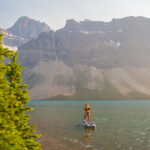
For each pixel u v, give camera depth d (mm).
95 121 36875
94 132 23891
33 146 7301
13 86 7980
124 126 30000
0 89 6078
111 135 21891
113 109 81312
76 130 25469
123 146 16531
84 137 20625
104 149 15445
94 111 68375
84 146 16438
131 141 18688
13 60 8328
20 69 8438
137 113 58219
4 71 5957
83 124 29078
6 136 5516
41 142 18047
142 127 28953
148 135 22031
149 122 35438
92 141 18547
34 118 42656
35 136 7996
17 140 5973
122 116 48188
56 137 20562
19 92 7785
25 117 8320
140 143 17812
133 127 28938
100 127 28641
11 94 7195
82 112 62156
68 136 21141
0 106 5867
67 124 31766
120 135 21891
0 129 5570
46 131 24609
